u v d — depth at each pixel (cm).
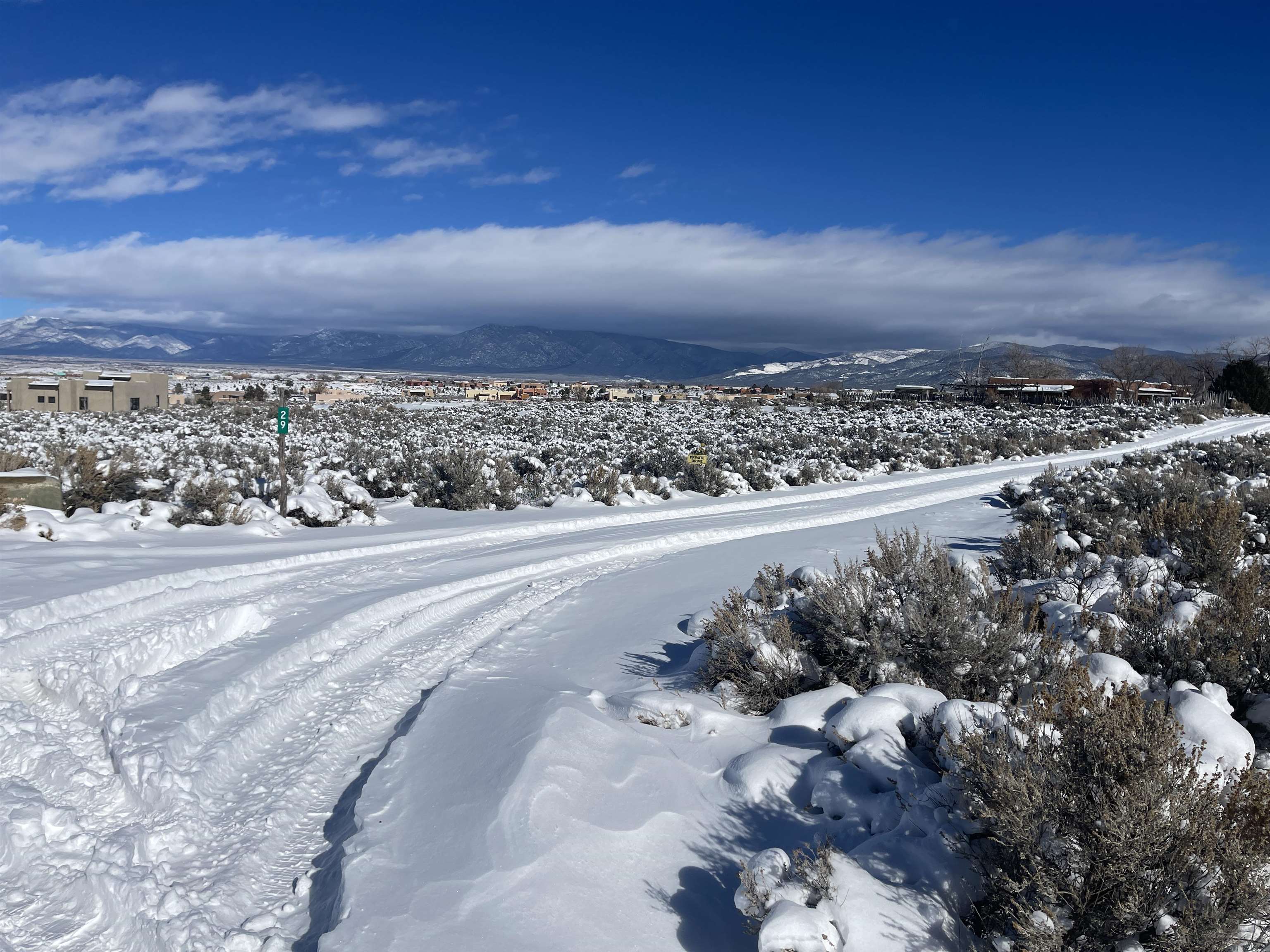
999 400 9581
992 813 351
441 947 348
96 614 810
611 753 523
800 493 2522
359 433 4538
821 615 661
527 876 394
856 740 484
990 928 344
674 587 1105
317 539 1416
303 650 774
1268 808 326
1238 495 1589
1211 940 303
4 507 1236
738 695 630
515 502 2081
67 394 7612
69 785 506
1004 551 1048
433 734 574
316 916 392
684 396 12544
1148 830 316
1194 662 573
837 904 343
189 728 574
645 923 373
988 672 580
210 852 449
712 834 447
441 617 950
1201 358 12000
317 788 528
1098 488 1973
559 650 813
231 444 3319
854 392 13000
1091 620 672
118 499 1584
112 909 397
